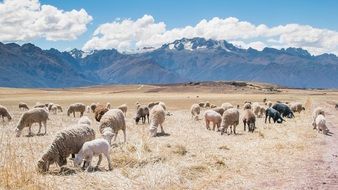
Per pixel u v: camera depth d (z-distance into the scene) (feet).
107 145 67.00
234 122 114.62
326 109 243.60
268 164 79.10
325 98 486.38
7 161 62.54
